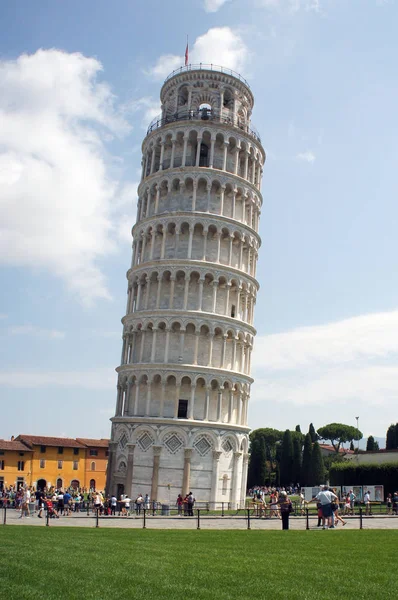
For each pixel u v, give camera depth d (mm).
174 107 84188
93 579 17312
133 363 72500
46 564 19703
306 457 127188
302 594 15711
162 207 78500
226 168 79125
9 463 126625
